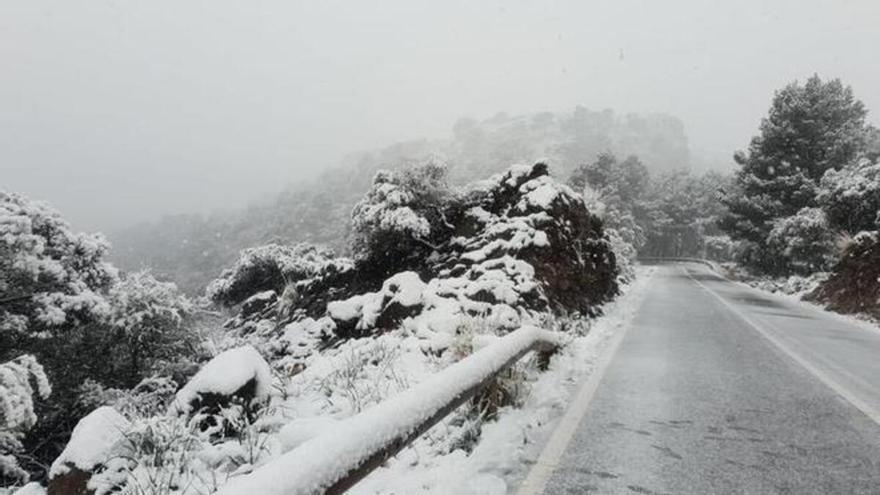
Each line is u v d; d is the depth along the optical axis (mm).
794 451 4355
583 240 15117
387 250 14883
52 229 15117
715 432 4793
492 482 3633
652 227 80375
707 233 81125
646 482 3750
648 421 5074
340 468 2455
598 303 14688
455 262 13227
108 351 14000
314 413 5523
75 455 4270
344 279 15953
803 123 33781
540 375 6586
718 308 16141
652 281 29547
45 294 13391
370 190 14867
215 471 4262
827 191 24750
